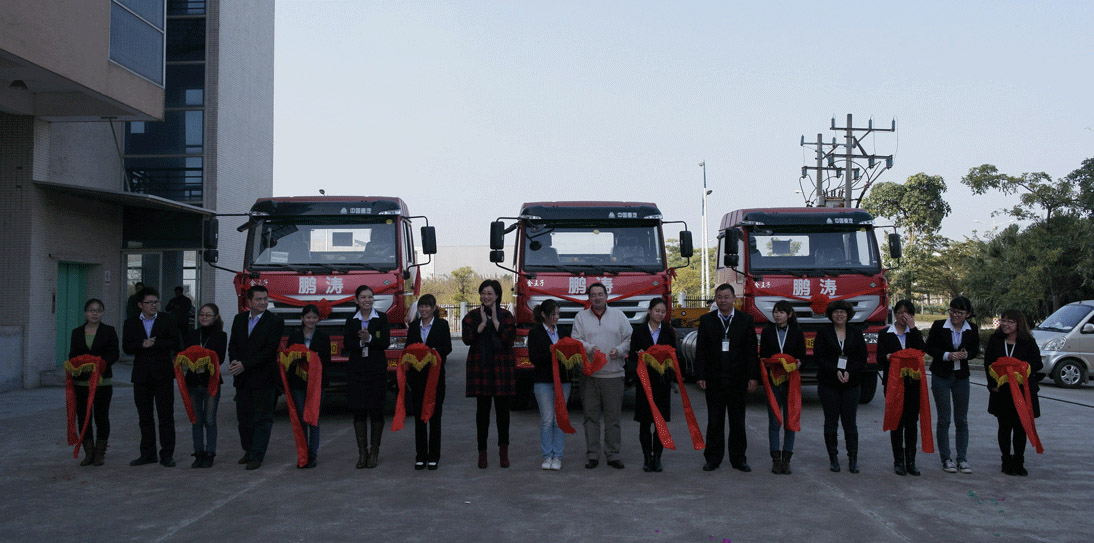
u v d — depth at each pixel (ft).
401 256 40.52
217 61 67.51
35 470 28.09
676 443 33.68
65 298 57.62
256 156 76.43
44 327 53.06
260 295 28.60
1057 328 60.29
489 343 28.25
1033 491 24.90
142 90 51.75
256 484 25.89
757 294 43.60
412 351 27.58
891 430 27.45
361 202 40.81
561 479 26.61
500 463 28.78
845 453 31.37
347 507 22.97
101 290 61.00
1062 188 85.87
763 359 27.86
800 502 23.49
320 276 39.22
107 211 62.44
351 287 39.32
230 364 28.32
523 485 25.72
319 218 40.52
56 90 47.21
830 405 27.78
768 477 26.94
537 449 32.07
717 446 28.02
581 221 42.06
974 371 68.80
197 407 28.53
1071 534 20.30
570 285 40.73
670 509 22.68
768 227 44.73
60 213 55.16
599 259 41.73
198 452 28.50
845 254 44.45
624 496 24.23
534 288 40.70
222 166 68.23
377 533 20.40
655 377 27.71
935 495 24.36
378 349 28.50
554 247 41.70
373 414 28.68
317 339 28.76
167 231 65.87
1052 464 29.12
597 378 28.40
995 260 89.51
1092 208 83.82
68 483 26.08
